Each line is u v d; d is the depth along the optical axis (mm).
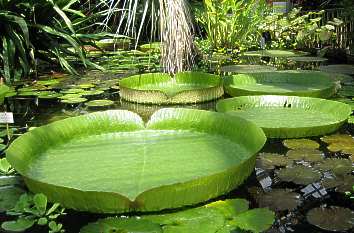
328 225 1730
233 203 1881
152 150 2377
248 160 1991
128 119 2721
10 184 2115
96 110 3475
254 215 1776
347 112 2893
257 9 7242
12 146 2154
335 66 5102
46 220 1774
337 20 5965
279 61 5805
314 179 2133
